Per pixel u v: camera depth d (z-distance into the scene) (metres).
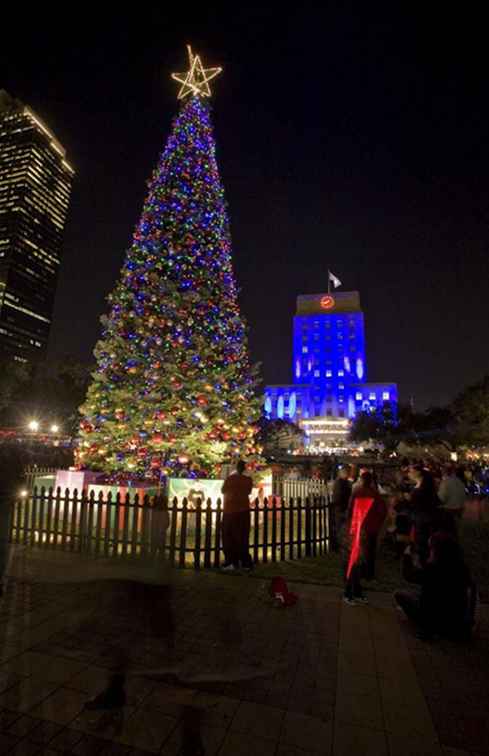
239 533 6.95
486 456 38.66
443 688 3.75
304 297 155.88
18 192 145.12
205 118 13.73
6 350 133.75
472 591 4.73
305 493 13.29
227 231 13.04
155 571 5.15
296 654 4.28
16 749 2.86
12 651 4.08
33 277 145.75
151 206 12.05
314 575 6.89
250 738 3.03
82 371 47.88
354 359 143.88
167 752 2.87
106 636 4.39
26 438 41.12
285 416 141.00
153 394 10.11
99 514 7.27
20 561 6.70
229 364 11.52
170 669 3.87
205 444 10.19
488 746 3.01
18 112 154.12
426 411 58.16
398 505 9.08
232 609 5.34
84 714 3.22
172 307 10.79
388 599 5.95
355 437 90.31
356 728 3.18
